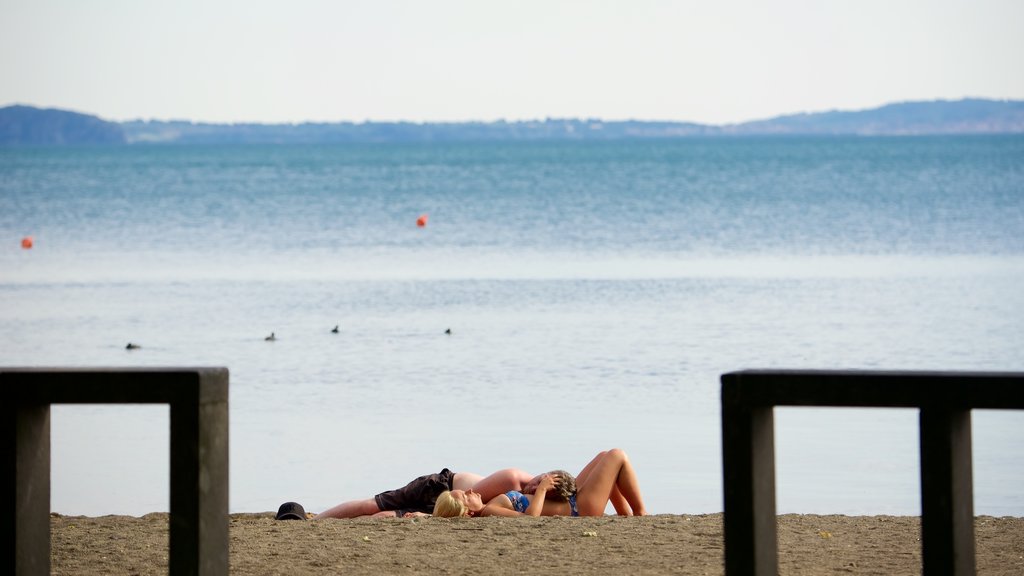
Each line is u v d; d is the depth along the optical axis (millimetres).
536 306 69000
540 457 33719
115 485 30734
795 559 19281
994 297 69750
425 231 129000
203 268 92938
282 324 62625
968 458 12789
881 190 188875
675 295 73312
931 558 12586
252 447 35156
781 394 12828
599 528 21844
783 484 30250
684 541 20562
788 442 35312
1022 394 12227
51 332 59969
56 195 199250
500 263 95500
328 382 46250
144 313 67000
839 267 88812
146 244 115625
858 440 35469
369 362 50844
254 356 52688
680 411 40094
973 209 146000
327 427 37969
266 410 40812
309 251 107812
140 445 35406
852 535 21234
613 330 59281
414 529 21938
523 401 42156
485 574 18328
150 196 196750
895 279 80188
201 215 154625
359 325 62156
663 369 48375
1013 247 102062
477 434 36750
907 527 21938
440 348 54469
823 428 37312
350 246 112562
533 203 173250
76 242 117938
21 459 13852
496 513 23781
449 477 25031
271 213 157750
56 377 13594
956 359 49594
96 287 80188
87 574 18562
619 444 35250
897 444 34844
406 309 68312
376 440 36031
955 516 12492
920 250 101625
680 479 30938
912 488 29625
